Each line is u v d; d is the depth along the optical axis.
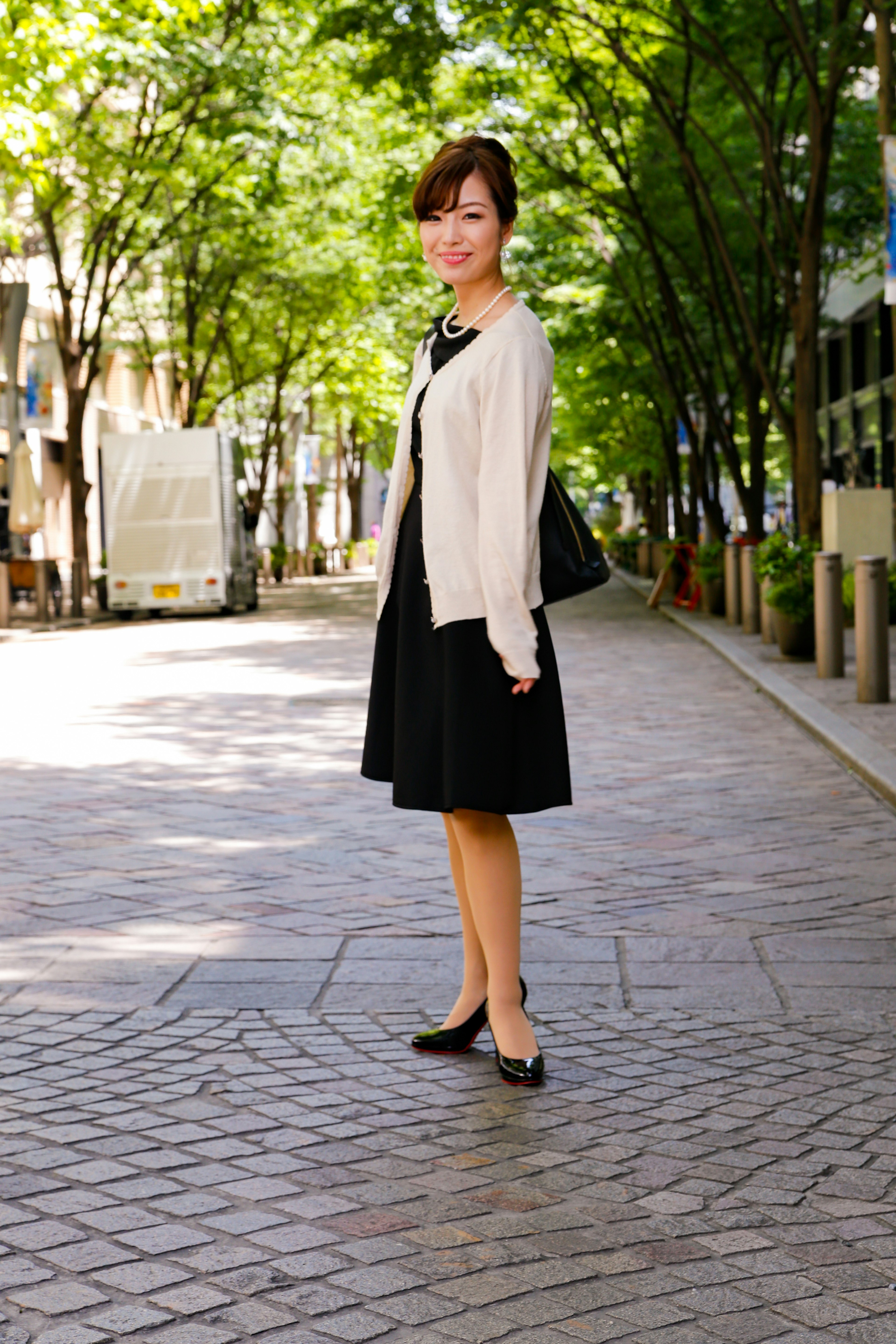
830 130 19.88
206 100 28.12
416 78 20.17
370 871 7.23
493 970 4.39
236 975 5.45
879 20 15.97
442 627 4.17
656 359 29.86
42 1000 5.16
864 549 21.30
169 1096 4.24
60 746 11.67
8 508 41.12
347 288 39.31
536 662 4.13
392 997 5.19
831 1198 3.55
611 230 27.98
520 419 4.06
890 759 9.69
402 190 24.64
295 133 26.78
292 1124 4.04
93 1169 3.72
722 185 25.77
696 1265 3.21
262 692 15.36
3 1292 3.08
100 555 49.97
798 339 20.92
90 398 50.25
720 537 29.52
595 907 6.44
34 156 17.53
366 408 51.97
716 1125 4.02
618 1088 4.30
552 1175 3.69
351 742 11.74
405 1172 3.71
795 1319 2.98
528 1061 4.33
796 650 16.81
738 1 19.94
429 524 4.17
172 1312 3.00
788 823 8.30
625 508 67.75
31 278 41.75
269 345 44.84
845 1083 4.33
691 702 14.01
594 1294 3.08
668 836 7.99
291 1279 3.14
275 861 7.48
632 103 25.05
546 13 19.28
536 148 26.25
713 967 5.50
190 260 38.09
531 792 4.18
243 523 34.28
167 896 6.74
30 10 15.99
